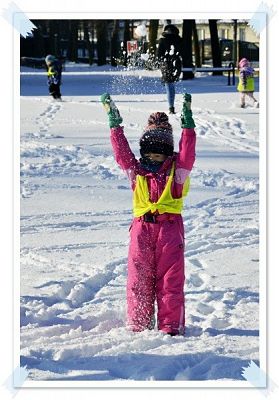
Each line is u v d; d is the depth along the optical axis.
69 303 6.50
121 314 6.20
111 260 7.71
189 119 5.86
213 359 5.09
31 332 5.74
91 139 16.41
